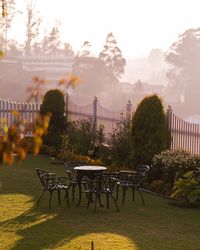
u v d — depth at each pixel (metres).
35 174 15.21
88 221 9.68
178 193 11.48
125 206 11.23
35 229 8.90
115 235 8.72
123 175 11.59
